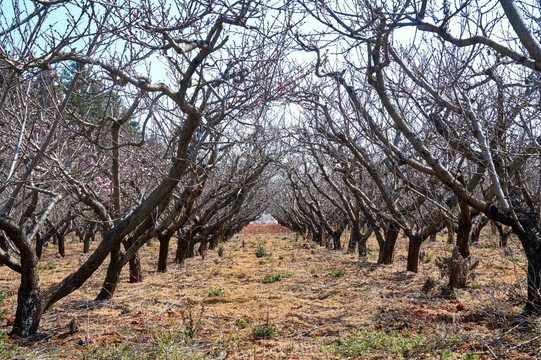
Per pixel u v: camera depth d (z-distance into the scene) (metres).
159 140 10.88
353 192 10.40
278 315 7.54
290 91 8.12
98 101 9.29
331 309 8.02
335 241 19.61
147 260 16.62
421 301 8.01
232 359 5.31
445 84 6.82
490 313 6.32
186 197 8.69
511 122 6.66
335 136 8.84
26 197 8.66
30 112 7.08
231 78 7.64
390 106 6.65
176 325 6.71
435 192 8.55
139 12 5.64
